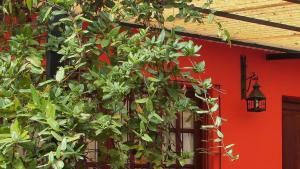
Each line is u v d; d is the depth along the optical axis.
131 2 2.76
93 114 2.50
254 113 7.05
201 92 2.75
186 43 2.55
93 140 2.47
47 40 2.76
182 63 5.86
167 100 2.63
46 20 2.71
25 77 2.57
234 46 6.91
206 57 6.64
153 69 2.57
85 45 2.51
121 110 2.47
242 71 6.94
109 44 2.61
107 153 2.56
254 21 5.54
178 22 5.37
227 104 6.80
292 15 5.36
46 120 2.25
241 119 6.92
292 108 7.75
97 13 2.75
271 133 7.22
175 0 2.82
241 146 6.91
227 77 6.81
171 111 2.62
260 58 7.18
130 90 2.58
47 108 2.23
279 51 7.19
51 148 2.38
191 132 6.57
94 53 2.56
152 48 2.55
